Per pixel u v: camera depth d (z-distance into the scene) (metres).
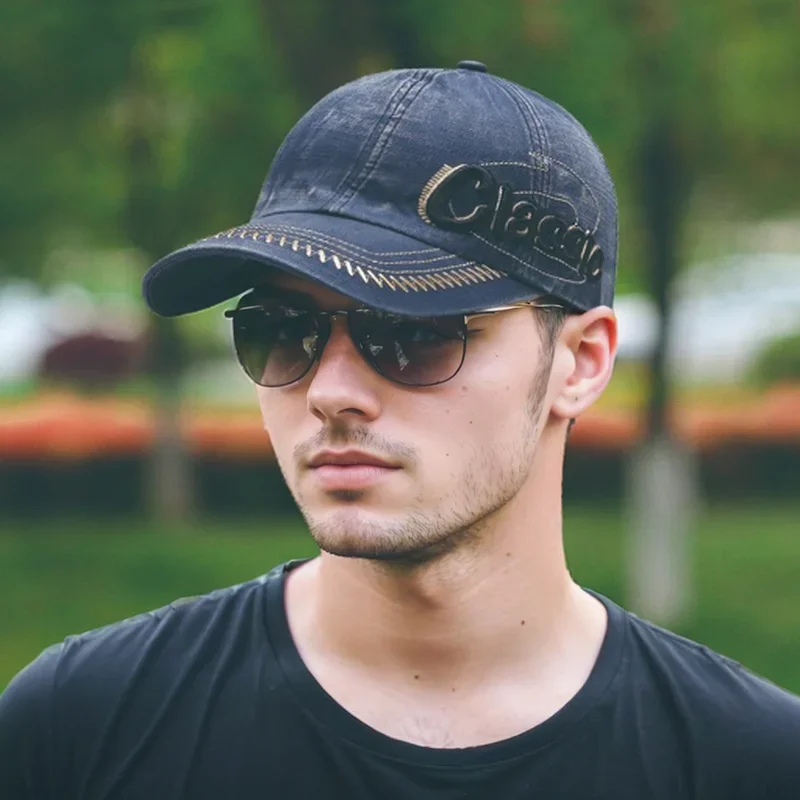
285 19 10.41
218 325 35.19
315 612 3.34
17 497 25.20
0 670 13.81
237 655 3.31
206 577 18.48
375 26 10.08
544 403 3.16
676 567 14.99
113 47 13.44
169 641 3.36
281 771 3.13
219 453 25.47
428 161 3.03
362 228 2.99
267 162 15.37
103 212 18.00
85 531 22.97
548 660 3.27
